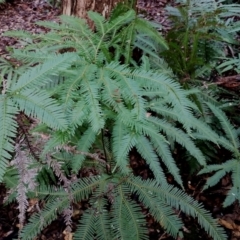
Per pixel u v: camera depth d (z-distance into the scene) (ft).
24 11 18.51
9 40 14.40
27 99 4.17
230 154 8.52
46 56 5.52
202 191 7.60
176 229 6.22
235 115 8.79
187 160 8.15
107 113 6.13
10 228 7.30
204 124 7.38
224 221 7.52
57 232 7.25
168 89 4.95
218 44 9.96
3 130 3.94
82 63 5.30
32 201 7.57
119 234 6.07
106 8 7.98
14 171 6.69
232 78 8.57
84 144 6.43
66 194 6.43
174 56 8.04
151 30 5.97
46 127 5.82
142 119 4.71
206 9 10.00
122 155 5.92
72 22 6.41
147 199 6.46
